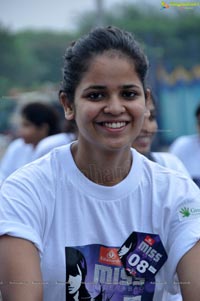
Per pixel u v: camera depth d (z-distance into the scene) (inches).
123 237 86.7
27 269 81.0
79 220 86.1
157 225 87.6
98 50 82.7
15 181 86.4
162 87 586.9
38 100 260.5
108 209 86.5
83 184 86.5
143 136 145.5
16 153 247.1
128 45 83.1
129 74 82.7
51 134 242.2
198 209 88.4
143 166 89.8
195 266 85.3
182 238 86.6
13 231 82.1
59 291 85.4
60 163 88.0
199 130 271.7
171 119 589.0
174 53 617.3
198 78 601.0
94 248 86.1
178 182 89.9
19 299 80.4
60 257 84.9
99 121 83.3
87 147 86.0
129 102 83.4
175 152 272.7
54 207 86.1
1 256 82.2
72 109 87.5
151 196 88.1
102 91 82.7
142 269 87.4
